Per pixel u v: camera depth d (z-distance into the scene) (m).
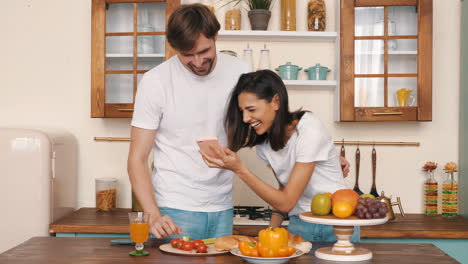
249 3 3.31
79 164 3.44
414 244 1.88
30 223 2.96
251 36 3.28
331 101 3.38
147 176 2.08
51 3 3.45
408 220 3.08
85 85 3.45
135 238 1.68
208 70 2.02
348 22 3.11
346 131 3.38
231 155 1.77
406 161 3.38
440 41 3.38
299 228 2.05
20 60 3.47
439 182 3.38
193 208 2.10
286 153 1.98
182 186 2.11
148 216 1.70
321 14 3.27
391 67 3.12
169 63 2.11
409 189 3.38
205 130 2.12
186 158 2.12
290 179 1.87
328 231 2.01
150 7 3.17
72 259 1.61
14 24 3.46
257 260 1.54
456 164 3.33
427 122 3.37
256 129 1.93
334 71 3.38
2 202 2.97
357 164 3.34
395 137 3.38
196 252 1.70
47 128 3.32
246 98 1.88
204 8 1.84
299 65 3.39
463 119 3.28
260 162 3.37
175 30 1.81
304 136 1.87
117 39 3.18
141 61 3.17
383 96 3.12
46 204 2.96
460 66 3.35
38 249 1.76
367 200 1.64
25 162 2.96
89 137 3.45
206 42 1.84
